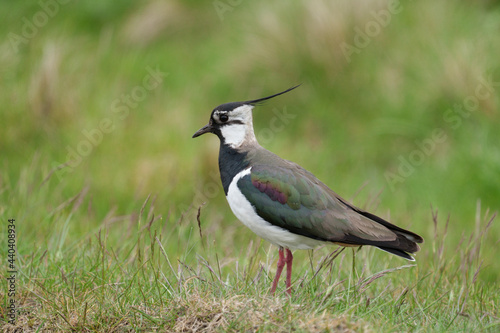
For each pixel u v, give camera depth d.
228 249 10.89
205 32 17.47
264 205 8.50
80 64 15.35
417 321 7.84
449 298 8.66
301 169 8.87
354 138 14.25
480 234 10.05
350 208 8.70
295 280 8.80
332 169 13.79
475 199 12.77
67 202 10.70
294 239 8.58
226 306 7.43
